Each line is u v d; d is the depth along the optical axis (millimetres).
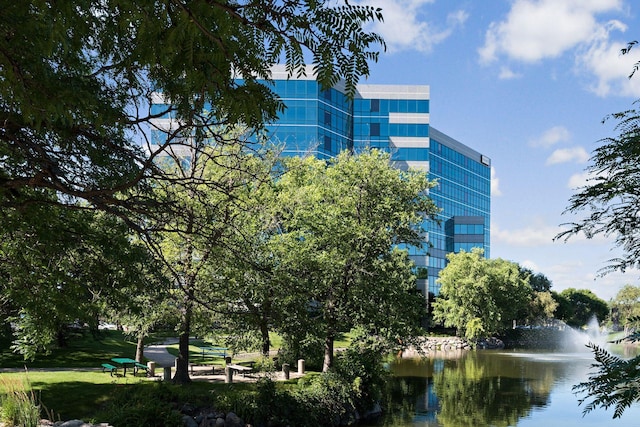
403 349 26141
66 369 22703
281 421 17734
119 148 5871
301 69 3275
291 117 61156
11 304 11258
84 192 4875
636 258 4508
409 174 27266
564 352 58656
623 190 3918
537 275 102188
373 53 3141
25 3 3260
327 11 3010
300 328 20953
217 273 17922
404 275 28078
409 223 26797
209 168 16672
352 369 22453
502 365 42719
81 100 4043
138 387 17422
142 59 3385
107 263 10039
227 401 17250
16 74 3613
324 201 26500
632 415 21031
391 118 68250
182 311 19047
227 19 3035
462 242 84188
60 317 9797
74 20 3496
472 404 25156
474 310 61688
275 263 20734
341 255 23812
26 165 6992
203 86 3629
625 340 2990
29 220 7738
